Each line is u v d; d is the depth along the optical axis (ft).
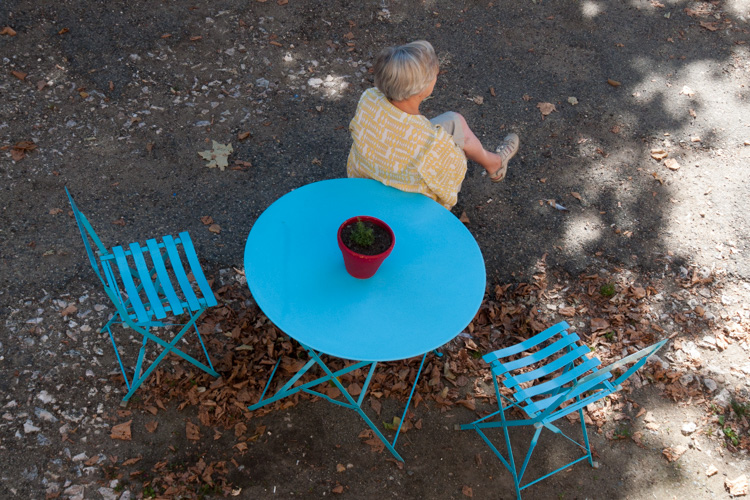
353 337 7.95
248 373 10.55
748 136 16.12
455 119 10.89
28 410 9.59
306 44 16.94
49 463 9.12
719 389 11.27
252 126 14.74
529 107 16.26
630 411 10.87
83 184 12.82
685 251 13.48
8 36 15.14
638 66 17.74
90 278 11.39
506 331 11.87
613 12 19.34
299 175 13.98
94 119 14.06
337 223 9.32
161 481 9.19
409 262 8.93
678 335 12.04
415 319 8.23
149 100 14.73
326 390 10.59
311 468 9.66
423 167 9.30
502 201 14.10
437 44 17.58
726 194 14.71
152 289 9.04
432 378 10.94
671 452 10.39
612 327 12.08
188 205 12.94
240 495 9.21
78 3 16.29
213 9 17.17
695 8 19.77
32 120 13.69
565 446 10.40
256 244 8.86
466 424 10.37
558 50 17.92
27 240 11.68
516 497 9.72
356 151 10.14
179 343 10.77
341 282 8.57
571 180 14.71
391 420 10.43
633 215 14.11
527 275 12.80
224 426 9.91
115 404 9.89
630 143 15.67
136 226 12.37
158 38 16.08
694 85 17.35
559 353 11.55
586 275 12.90
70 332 10.60
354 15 17.99
